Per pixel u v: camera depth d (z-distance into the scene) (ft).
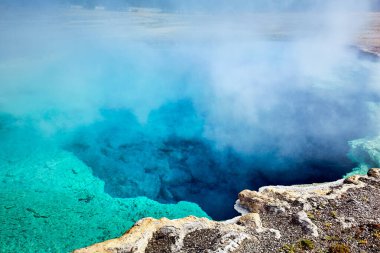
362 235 34.86
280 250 32.68
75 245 44.24
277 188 49.70
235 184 67.87
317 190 47.85
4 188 55.67
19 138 72.33
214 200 63.00
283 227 37.55
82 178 61.87
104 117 88.48
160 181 67.72
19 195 54.13
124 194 62.13
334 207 41.04
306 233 35.70
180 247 33.55
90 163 69.10
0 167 61.72
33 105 87.86
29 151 68.28
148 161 73.36
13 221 47.80
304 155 73.00
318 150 73.46
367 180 48.67
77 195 56.39
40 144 71.46
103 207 53.78
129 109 94.07
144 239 34.19
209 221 38.29
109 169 68.33
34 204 52.19
